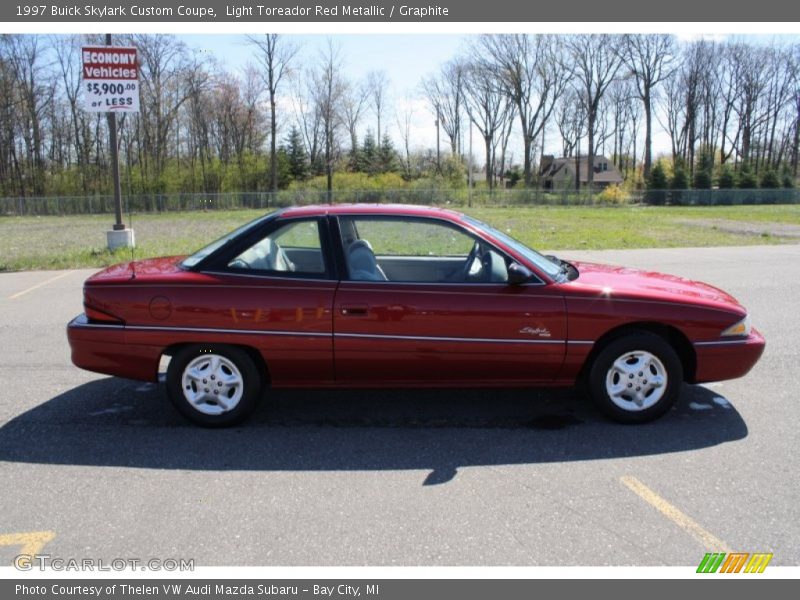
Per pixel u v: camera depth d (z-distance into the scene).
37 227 28.52
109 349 4.23
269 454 3.93
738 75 73.56
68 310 8.24
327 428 4.36
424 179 59.97
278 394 5.07
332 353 4.20
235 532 3.05
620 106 82.94
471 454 3.93
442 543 2.96
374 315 4.15
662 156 91.19
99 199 42.12
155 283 4.23
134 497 3.39
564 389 5.16
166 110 54.66
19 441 4.12
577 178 72.94
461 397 4.99
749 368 4.43
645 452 3.94
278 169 60.41
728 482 3.53
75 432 4.28
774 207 47.94
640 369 4.32
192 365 4.29
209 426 4.33
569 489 3.46
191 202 44.62
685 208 46.31
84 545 2.95
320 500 3.35
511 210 41.81
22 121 50.97
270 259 4.32
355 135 69.06
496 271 4.31
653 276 4.89
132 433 4.27
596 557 2.85
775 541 2.97
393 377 4.30
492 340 4.19
